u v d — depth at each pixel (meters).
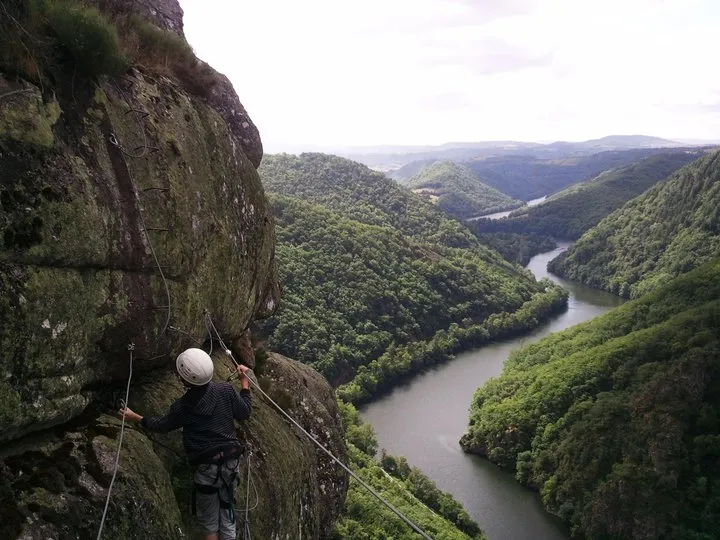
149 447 4.88
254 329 10.36
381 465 44.94
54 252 4.18
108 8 6.57
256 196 8.59
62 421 4.33
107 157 5.03
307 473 7.57
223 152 7.52
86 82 5.00
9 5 4.35
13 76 4.14
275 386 8.53
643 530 42.31
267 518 5.80
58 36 4.73
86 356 4.63
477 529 38.81
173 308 5.88
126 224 5.09
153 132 5.83
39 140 4.20
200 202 6.51
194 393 4.63
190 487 5.09
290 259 89.38
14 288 3.81
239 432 6.29
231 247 7.39
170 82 6.82
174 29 8.75
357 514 32.59
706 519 42.62
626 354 60.28
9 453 3.79
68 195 4.36
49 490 3.70
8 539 3.24
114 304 4.95
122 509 4.02
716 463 46.66
